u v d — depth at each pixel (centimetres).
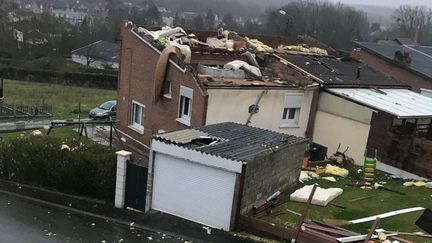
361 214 1558
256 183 1474
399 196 1786
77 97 5038
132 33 2570
